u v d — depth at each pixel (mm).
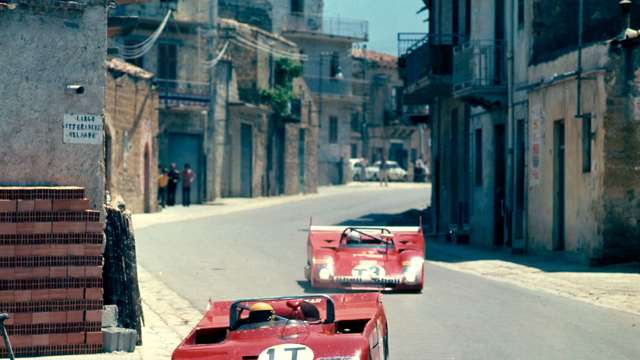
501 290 83062
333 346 37875
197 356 38562
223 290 79875
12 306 51344
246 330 41750
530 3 121500
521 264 107375
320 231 84750
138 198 184250
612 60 101125
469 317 67125
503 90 129625
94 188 56688
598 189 101500
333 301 45562
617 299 78312
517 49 126438
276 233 145125
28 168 55812
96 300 52344
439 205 167375
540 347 55469
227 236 137250
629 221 101500
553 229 113875
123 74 172000
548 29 121250
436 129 168125
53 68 56094
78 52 56438
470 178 145750
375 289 79812
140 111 182625
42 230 51781
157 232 141250
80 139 56500
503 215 131375
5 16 55406
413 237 84750
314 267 80250
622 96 101250
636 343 57062
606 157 101188
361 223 173500
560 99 111625
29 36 55781
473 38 138875
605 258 101750
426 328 62281
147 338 57625
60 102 56219
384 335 47188
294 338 39344
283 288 81250
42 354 51625
